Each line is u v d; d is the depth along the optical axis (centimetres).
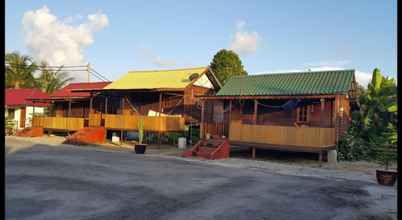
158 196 925
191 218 737
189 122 2709
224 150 1961
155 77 3036
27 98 3588
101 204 825
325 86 2048
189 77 2809
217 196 952
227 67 4259
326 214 813
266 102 2277
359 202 948
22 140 2647
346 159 1970
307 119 2128
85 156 1747
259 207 852
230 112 2253
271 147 1920
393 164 1822
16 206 777
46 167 1330
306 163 1823
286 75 2366
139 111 2922
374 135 2291
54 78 5109
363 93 2658
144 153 2034
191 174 1307
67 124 2995
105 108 2995
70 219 700
